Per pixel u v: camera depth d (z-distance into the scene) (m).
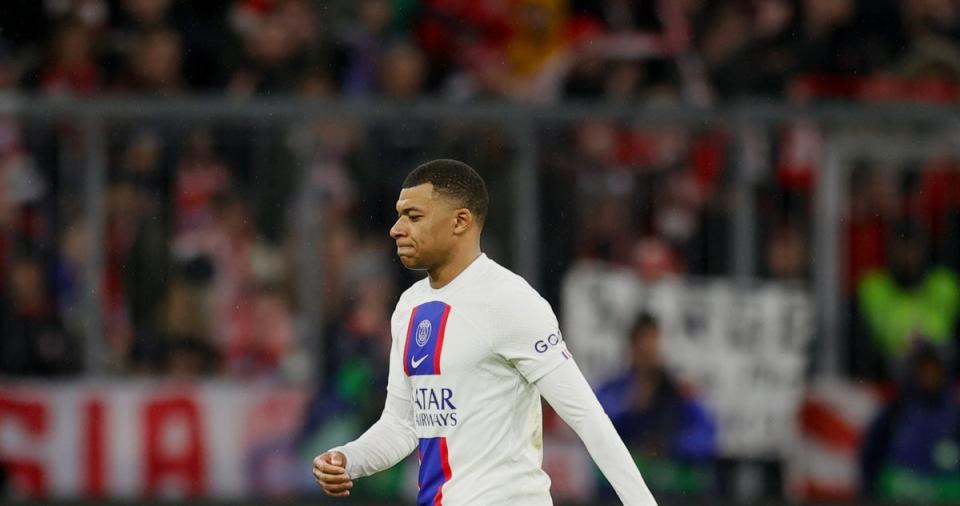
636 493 15.11
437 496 15.38
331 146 30.84
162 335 31.03
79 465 30.83
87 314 30.84
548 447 31.17
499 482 15.20
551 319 15.28
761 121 31.11
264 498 30.97
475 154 30.86
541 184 30.92
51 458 30.83
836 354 31.66
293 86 36.00
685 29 38.00
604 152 31.00
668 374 31.42
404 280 31.47
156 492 30.86
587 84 37.28
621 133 31.00
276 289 31.12
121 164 30.69
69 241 30.77
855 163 31.39
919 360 31.81
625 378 31.41
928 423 31.88
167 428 30.95
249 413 31.06
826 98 37.53
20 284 30.80
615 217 31.12
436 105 30.83
